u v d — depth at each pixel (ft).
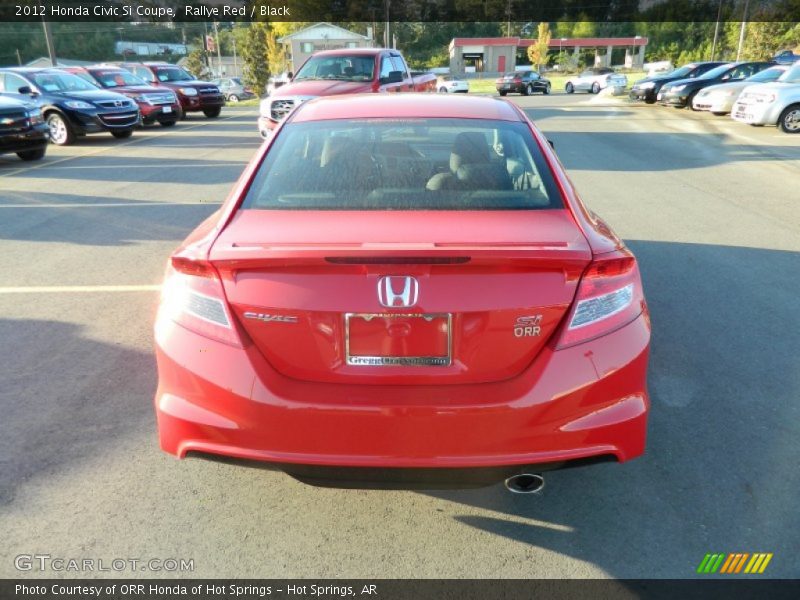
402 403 7.17
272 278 7.28
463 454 7.29
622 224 24.54
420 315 7.15
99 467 9.86
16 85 52.26
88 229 24.31
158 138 55.47
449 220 8.20
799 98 52.19
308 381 7.40
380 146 10.00
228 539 8.43
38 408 11.50
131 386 12.33
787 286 17.62
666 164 38.55
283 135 10.54
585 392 7.35
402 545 8.35
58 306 16.49
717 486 9.39
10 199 29.78
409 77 49.37
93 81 62.34
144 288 17.87
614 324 7.55
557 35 354.13
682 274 18.67
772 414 11.24
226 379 7.38
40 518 8.74
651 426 10.89
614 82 128.47
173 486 9.46
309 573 7.88
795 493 9.23
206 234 8.31
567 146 47.14
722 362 13.19
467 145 10.03
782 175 34.55
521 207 8.64
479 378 7.33
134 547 8.27
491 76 257.75
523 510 8.99
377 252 6.93
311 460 7.36
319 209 8.59
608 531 8.54
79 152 46.55
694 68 84.28
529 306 7.20
